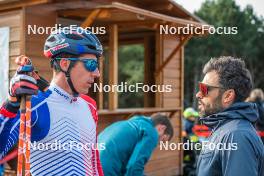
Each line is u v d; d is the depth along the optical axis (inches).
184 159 339.6
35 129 84.7
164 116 166.2
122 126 153.8
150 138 149.5
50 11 237.0
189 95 1048.8
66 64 88.0
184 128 356.2
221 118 90.8
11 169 212.2
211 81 93.6
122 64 1142.3
